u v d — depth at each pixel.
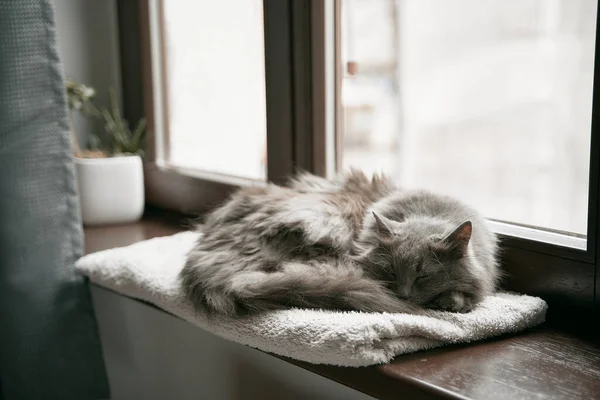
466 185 1.47
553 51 1.25
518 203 1.33
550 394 0.82
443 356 0.94
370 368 0.91
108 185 1.70
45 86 1.39
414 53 1.56
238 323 1.05
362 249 1.13
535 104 1.30
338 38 1.41
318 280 1.04
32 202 1.39
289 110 1.44
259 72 1.59
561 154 1.23
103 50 1.88
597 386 0.84
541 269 1.09
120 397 1.52
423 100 1.56
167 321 1.34
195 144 1.80
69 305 1.45
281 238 1.15
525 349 0.97
